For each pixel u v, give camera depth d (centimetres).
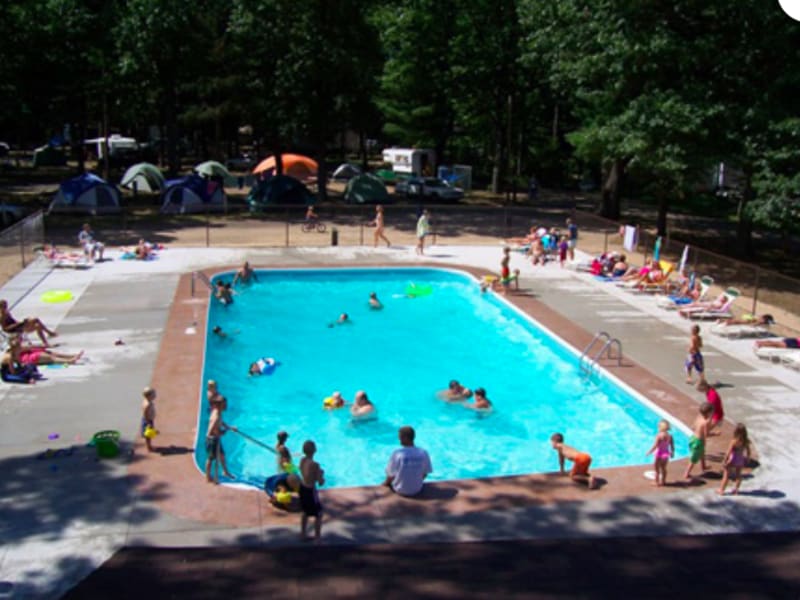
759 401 1488
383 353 1939
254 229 3375
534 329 2045
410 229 3494
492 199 4822
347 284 2619
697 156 2488
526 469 1328
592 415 1565
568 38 3000
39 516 990
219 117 5550
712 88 2586
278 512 1024
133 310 2008
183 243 2995
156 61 4362
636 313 2147
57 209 3581
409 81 4881
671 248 2994
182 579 849
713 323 2055
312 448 949
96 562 888
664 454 1117
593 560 913
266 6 3869
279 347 1964
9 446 1196
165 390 1451
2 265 2394
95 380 1498
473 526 1000
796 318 2144
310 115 4081
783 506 1072
